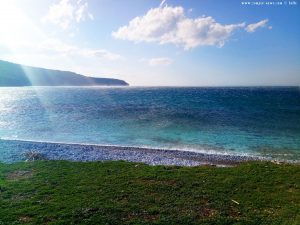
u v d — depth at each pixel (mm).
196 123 55469
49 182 20219
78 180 20641
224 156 31797
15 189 18734
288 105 95688
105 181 20406
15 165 25062
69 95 164875
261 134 44875
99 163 25672
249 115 68312
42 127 53125
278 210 15867
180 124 54219
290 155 32781
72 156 29703
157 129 49250
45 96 154250
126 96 153750
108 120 60219
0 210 15508
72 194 17844
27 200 16844
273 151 34594
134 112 74812
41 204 16297
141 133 45938
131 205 16188
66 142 40250
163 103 104062
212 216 15070
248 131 47312
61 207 15852
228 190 18688
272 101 112750
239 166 24750
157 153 32844
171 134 44969
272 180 20641
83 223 14156
